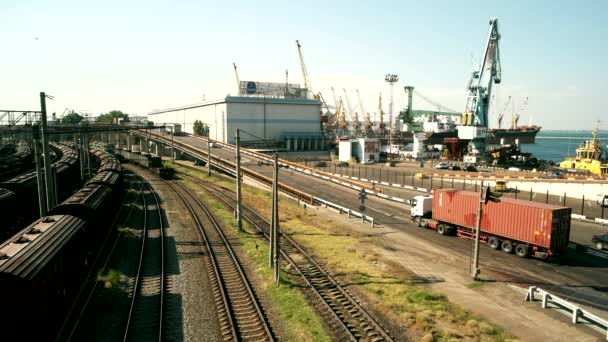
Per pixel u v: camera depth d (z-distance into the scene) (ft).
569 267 92.58
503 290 76.79
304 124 477.77
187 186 216.33
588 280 83.87
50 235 60.23
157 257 92.38
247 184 234.38
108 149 342.64
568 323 62.39
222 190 208.33
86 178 204.44
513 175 251.60
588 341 56.39
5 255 49.62
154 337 55.31
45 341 51.49
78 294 66.85
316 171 252.62
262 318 60.34
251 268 86.43
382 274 84.12
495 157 341.41
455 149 404.77
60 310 58.59
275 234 76.74
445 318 63.10
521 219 99.19
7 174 154.20
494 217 106.01
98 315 61.67
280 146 444.14
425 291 74.69
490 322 62.34
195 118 510.58
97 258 85.87
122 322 59.47
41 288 49.57
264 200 182.70
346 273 84.23
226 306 64.13
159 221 131.23
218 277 77.82
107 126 202.28
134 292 70.28
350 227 131.54
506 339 56.39
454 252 103.30
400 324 61.05
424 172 283.38
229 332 57.06
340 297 70.95
